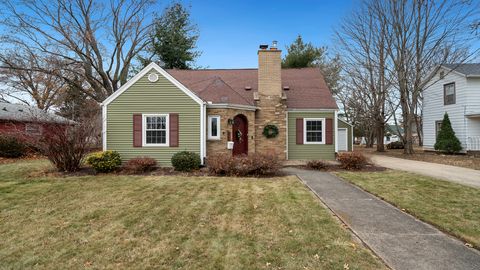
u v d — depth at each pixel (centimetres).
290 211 544
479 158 1516
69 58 2208
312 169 1104
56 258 364
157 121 1166
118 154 1095
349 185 788
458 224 465
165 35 2508
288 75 1769
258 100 1414
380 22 1836
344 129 2180
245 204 599
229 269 327
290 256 356
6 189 754
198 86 1530
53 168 1090
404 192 698
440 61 1864
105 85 2409
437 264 330
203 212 547
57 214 545
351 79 2488
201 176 956
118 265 343
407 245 384
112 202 625
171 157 1155
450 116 1853
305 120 1445
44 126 1051
